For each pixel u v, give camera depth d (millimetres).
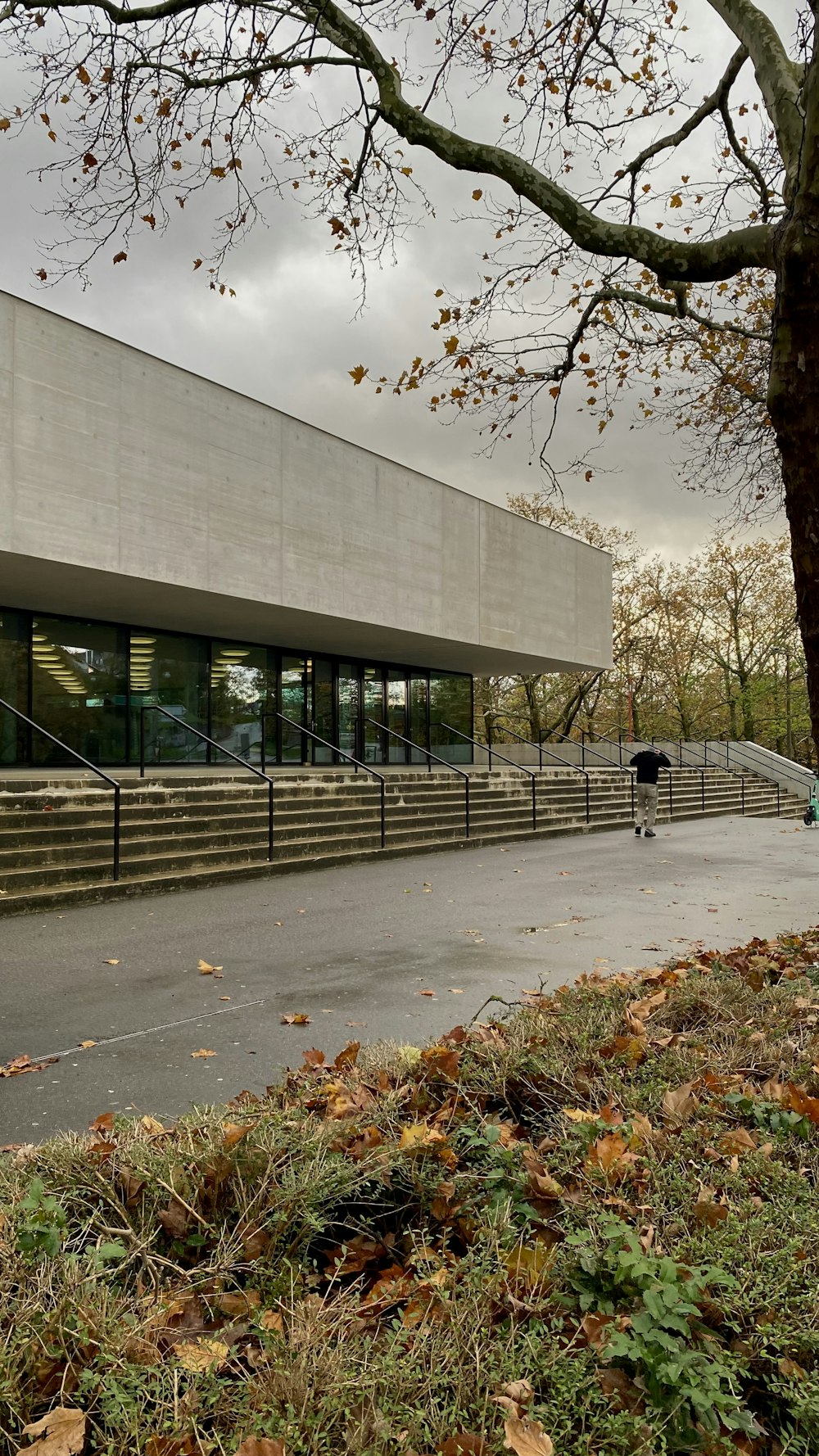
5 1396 1604
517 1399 1649
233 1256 2172
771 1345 1858
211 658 19875
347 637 20484
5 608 15820
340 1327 1876
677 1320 1706
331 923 8203
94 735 17141
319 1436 1551
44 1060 4438
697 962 5730
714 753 34438
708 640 41375
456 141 5152
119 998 5617
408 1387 1666
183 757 19016
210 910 8820
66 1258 1996
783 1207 2264
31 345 12266
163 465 14164
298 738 22281
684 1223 2178
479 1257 2092
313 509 17156
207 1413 1662
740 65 5840
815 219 3408
